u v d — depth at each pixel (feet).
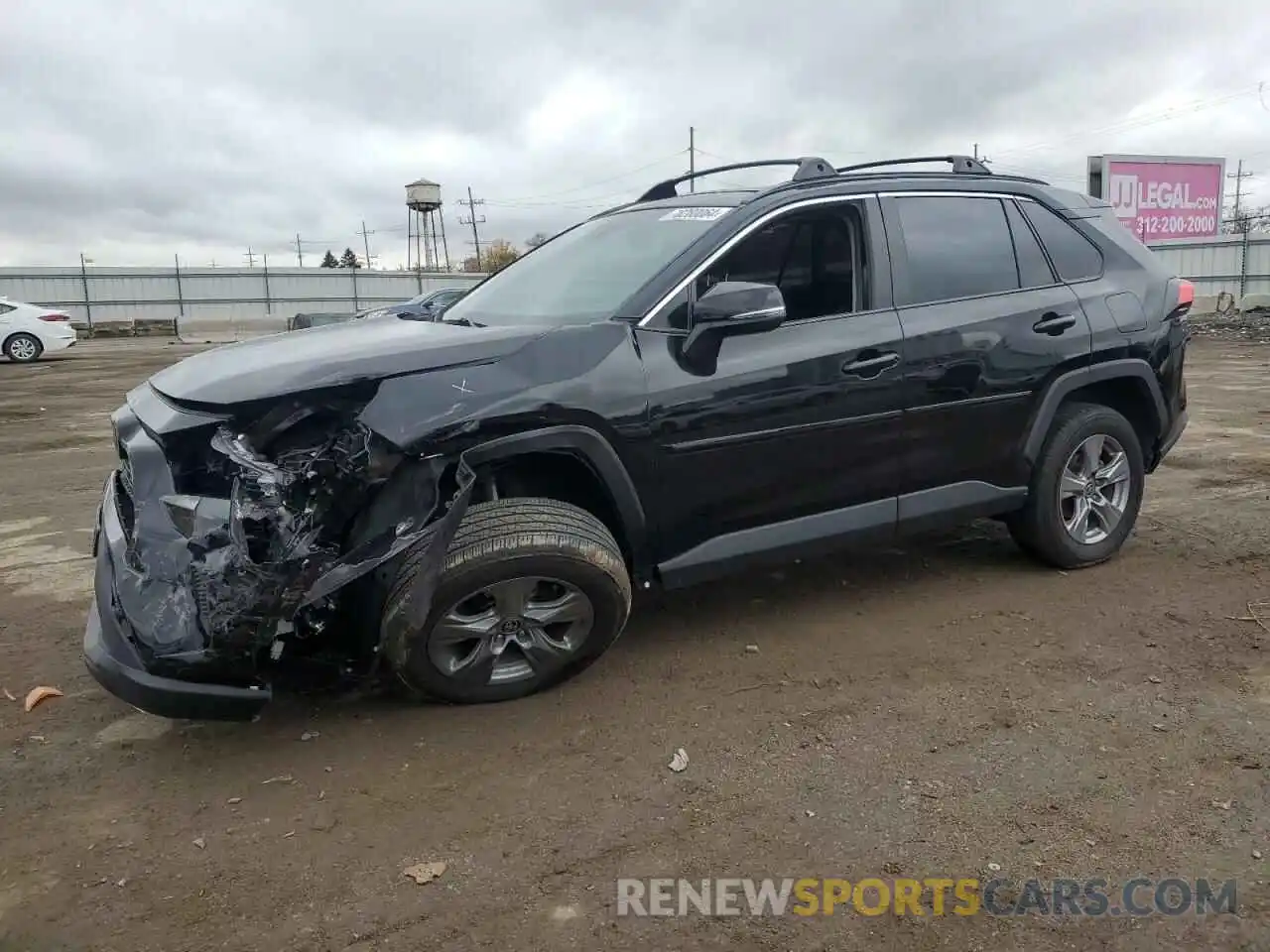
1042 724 11.10
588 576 11.26
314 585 9.74
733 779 10.08
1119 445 15.99
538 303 13.32
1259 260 92.68
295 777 10.29
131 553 10.16
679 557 12.39
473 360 10.94
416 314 15.57
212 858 8.98
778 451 12.66
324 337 12.37
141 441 10.76
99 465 28.19
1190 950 7.61
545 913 8.15
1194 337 67.56
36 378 59.06
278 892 8.48
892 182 14.14
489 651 11.39
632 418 11.51
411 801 9.80
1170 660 12.67
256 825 9.47
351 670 11.35
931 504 14.20
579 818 9.47
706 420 12.03
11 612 15.43
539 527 11.00
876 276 13.60
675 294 12.26
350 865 8.84
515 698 11.80
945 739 10.81
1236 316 80.84
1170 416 16.66
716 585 15.81
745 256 12.87
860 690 12.03
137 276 136.26
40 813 9.73
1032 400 14.82
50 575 17.29
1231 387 40.04
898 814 9.43
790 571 16.44
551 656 11.67
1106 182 102.32
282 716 11.63
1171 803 9.50
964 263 14.47
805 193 13.30
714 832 9.21
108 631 9.88
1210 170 106.01
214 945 7.85
